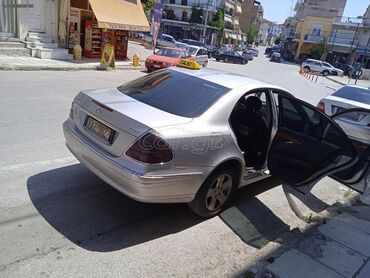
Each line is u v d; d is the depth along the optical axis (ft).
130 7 61.67
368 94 25.99
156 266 9.43
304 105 13.20
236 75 14.32
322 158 12.29
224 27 247.09
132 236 10.62
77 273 8.74
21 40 49.42
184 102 11.53
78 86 34.86
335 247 11.10
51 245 9.64
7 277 8.28
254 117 13.64
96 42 59.31
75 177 13.75
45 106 24.47
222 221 12.26
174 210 12.47
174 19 228.63
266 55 265.75
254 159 13.78
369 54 185.26
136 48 104.27
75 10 55.21
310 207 14.58
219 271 9.55
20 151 15.75
